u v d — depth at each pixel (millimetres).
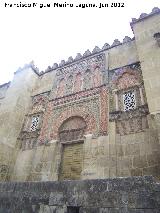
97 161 9773
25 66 17281
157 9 12758
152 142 8953
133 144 9430
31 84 16578
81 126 11836
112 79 12625
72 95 13672
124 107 11078
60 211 5523
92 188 5465
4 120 13883
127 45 13828
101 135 10547
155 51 10820
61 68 16438
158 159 8406
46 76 16953
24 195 6348
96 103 12094
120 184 5180
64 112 13148
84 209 5234
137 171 8633
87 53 15672
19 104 14883
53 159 11375
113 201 5016
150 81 9914
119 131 10203
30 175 11414
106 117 11070
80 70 15008
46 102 14836
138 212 4609
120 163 9211
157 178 8039
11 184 6840
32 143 13102
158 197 4578
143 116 9992
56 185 6043
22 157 12766
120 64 13062
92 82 13484
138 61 12266
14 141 13516
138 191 4871
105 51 14719
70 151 11422
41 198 6016
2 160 12234
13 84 16562
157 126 8484
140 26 12656
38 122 14047
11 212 6191
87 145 10641
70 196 5625
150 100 9328
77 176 10258
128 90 11578
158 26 11875
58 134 12328
